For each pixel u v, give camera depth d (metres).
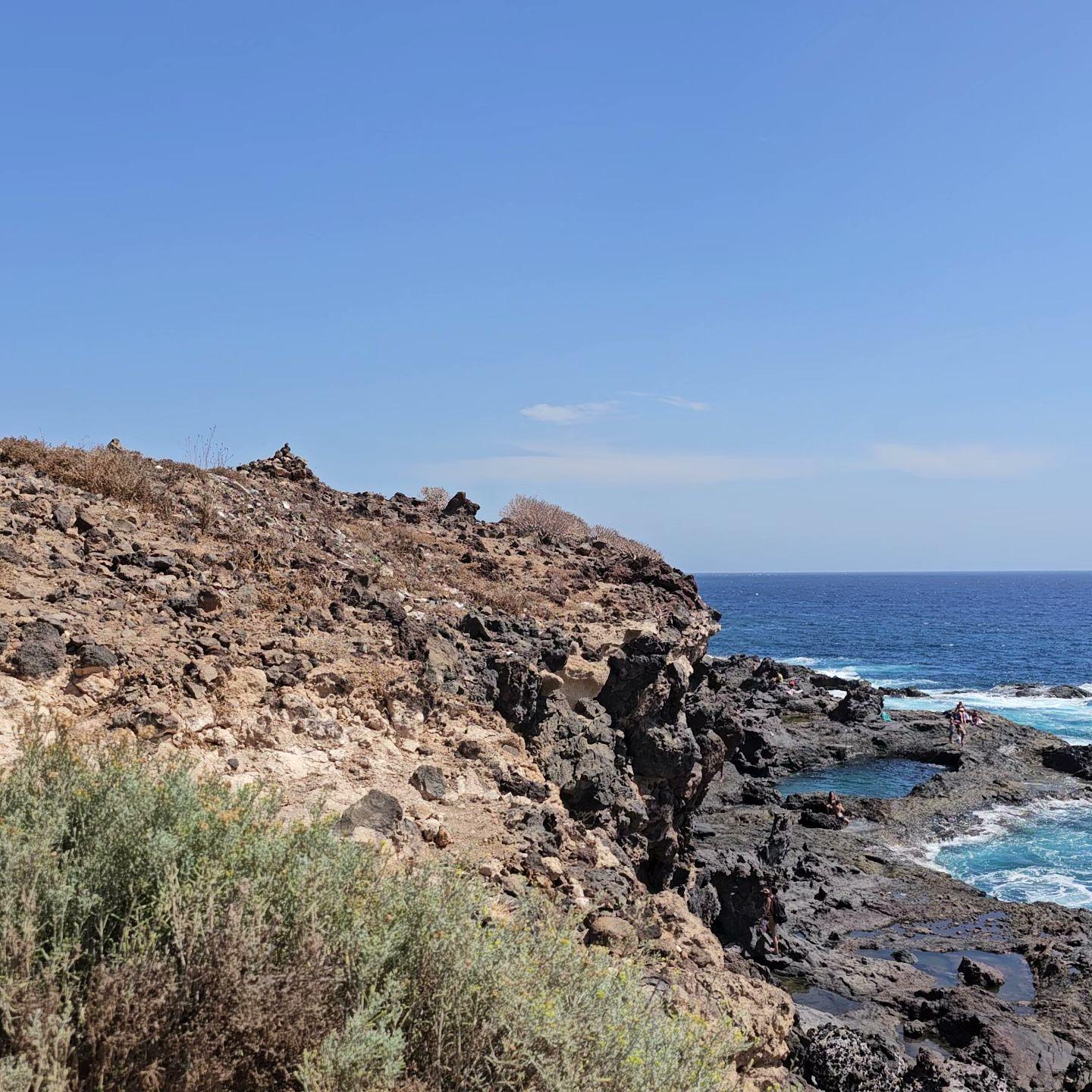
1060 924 23.61
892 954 21.75
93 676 8.94
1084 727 56.44
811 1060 12.91
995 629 145.00
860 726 50.91
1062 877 28.28
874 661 99.69
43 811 4.82
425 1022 4.65
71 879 4.41
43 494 13.20
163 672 9.37
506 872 8.73
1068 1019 18.12
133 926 4.31
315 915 4.61
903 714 53.34
